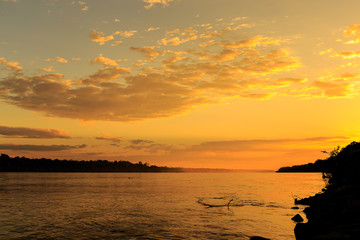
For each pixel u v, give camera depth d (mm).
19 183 145375
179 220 41000
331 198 23484
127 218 42719
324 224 21109
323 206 23328
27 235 30844
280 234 31797
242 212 49625
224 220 41094
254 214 47156
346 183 26812
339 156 40500
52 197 75812
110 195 83562
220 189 113500
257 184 154750
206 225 37062
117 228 34875
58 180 188750
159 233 32125
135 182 180250
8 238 29531
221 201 68062
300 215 44531
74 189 107625
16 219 41344
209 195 84875
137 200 69938
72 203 62438
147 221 40031
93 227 35500
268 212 49531
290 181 191750
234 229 34531
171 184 157500
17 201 65875
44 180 184375
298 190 105938
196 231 33281
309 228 22531
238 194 88750
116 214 46781
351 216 20016
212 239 29328
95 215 45562
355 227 17516
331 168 43750
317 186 130750
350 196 22062
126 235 31031
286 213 48250
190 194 88500
